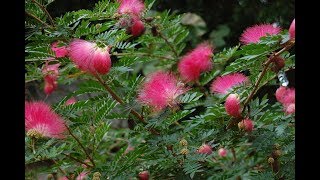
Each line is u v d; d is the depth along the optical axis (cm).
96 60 81
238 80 88
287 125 83
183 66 91
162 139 83
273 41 74
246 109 85
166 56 111
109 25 90
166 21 104
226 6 138
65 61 89
